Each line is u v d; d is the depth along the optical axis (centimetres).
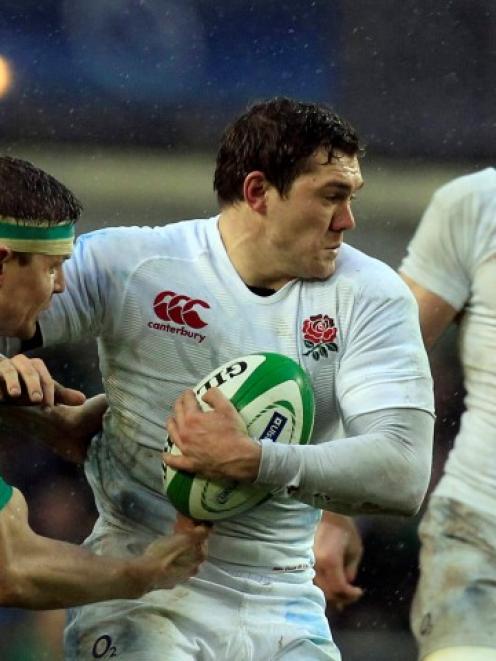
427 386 1290
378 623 2502
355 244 3484
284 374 1255
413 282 1677
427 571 1677
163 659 1301
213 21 3706
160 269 1318
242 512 1277
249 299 1304
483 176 1662
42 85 3672
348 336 1296
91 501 2522
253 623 1341
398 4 3688
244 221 1294
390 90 3684
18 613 2214
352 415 1278
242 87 3694
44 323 1308
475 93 3669
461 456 1672
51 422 1406
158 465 1340
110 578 1255
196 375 1314
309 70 3719
